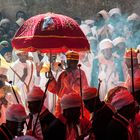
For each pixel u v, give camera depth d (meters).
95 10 20.91
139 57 14.61
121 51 15.61
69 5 21.06
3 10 21.06
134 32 18.53
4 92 12.76
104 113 8.84
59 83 11.52
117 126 8.05
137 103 9.30
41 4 21.12
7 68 13.52
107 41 15.36
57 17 10.57
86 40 10.62
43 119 9.14
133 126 8.31
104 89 15.08
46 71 11.88
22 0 21.14
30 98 9.11
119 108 8.12
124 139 8.05
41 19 10.53
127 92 8.25
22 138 6.92
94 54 16.62
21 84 14.15
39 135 8.70
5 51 16.11
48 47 10.35
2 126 7.80
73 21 10.63
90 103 9.18
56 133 8.36
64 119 8.41
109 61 15.30
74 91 11.45
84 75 11.67
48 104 13.29
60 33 10.38
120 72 15.31
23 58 14.20
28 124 9.05
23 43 10.48
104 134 8.72
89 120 9.09
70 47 10.44
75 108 8.38
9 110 7.82
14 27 19.58
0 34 18.77
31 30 10.48
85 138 8.50
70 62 11.61
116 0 20.66
